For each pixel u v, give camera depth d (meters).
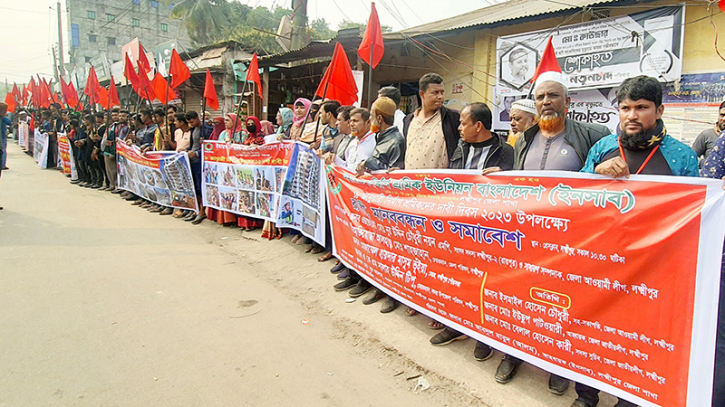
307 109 5.94
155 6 42.16
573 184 2.19
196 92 16.61
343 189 3.94
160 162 7.22
